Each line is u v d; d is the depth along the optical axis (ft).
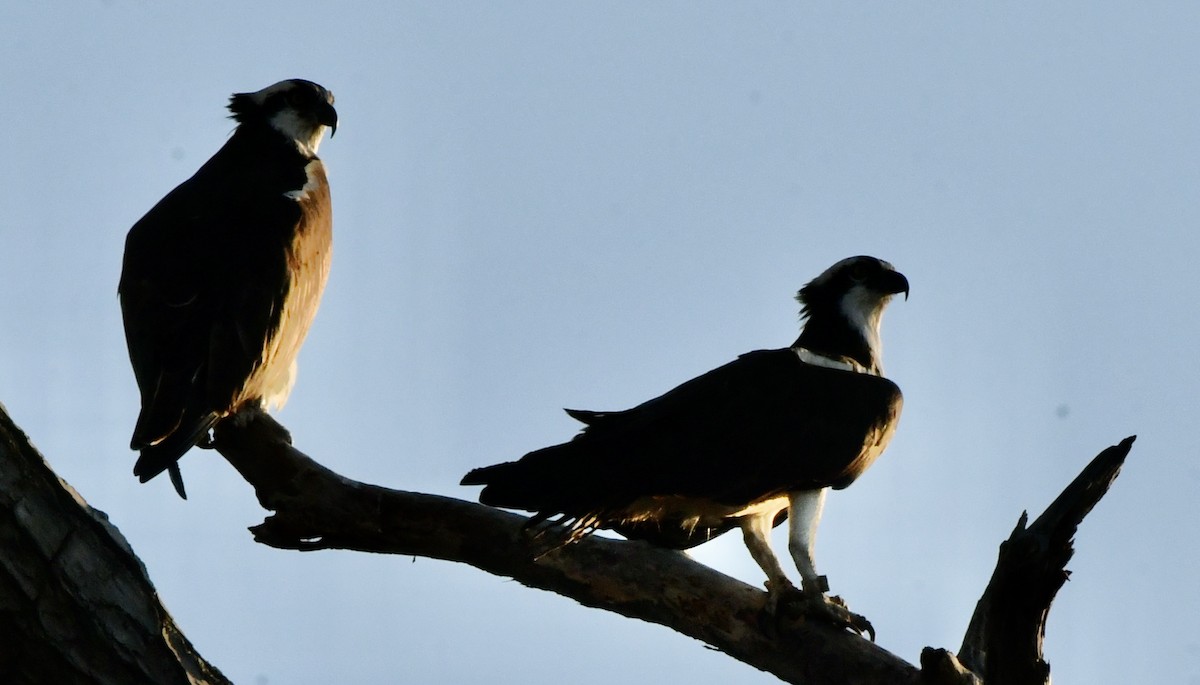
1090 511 25.59
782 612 35.01
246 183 44.96
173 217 43.14
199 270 41.09
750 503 38.50
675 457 37.96
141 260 41.86
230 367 39.24
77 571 26.40
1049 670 26.04
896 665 33.53
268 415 37.01
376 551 35.81
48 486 26.48
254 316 40.70
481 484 35.55
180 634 28.07
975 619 31.63
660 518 39.50
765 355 41.70
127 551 27.40
